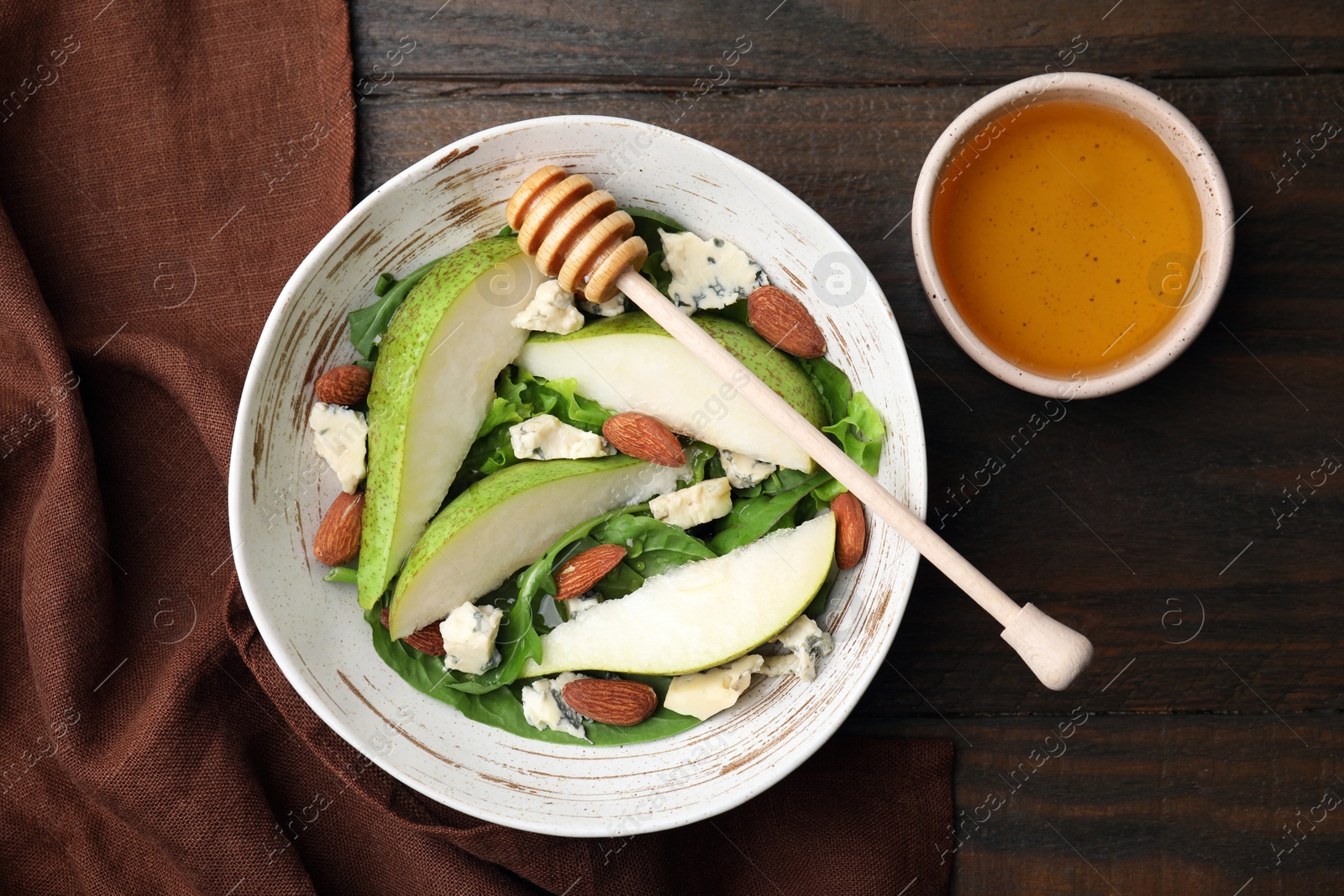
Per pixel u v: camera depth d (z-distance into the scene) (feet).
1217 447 1.69
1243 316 1.68
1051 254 1.58
